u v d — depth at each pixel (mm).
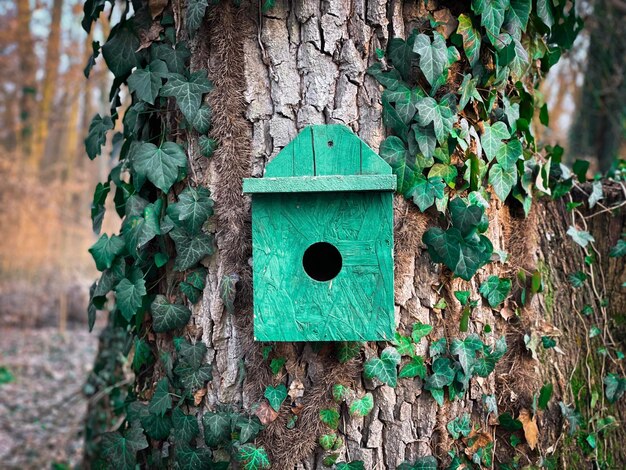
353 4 1855
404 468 1873
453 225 1878
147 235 1900
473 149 1973
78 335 7910
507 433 2109
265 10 1865
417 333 1889
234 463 1902
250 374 1890
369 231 1719
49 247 8336
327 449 1865
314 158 1733
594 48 5484
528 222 2248
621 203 2574
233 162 1889
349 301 1735
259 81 1884
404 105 1842
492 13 1889
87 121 9391
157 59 1952
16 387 5895
